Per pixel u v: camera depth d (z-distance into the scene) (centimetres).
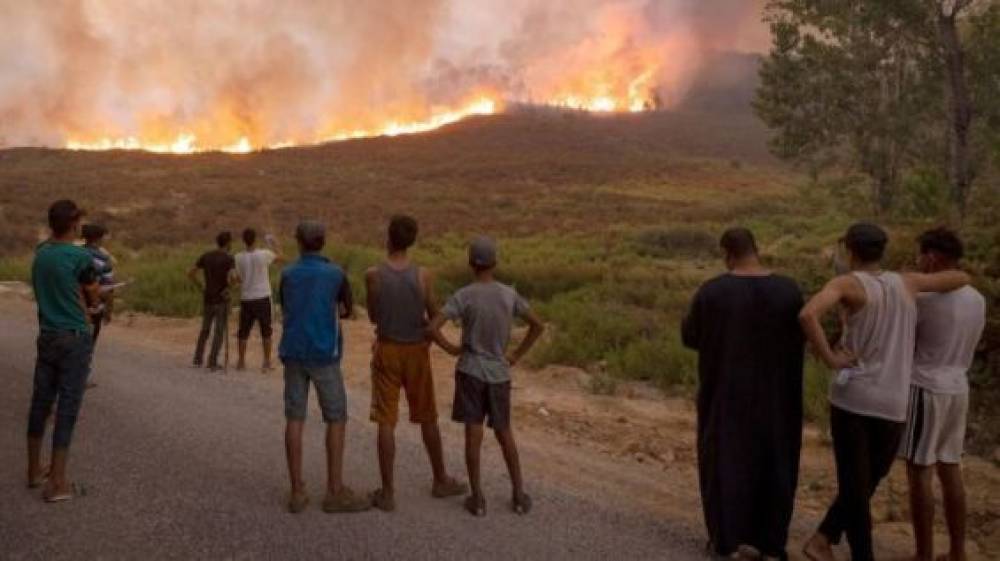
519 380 1184
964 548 548
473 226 6284
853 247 516
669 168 12131
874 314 503
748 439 517
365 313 1778
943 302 523
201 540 522
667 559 524
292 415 585
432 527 560
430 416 614
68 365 593
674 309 1884
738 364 517
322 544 523
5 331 1419
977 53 2239
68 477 636
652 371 1193
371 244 4875
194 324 1664
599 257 3834
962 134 2169
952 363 529
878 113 2741
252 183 8569
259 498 602
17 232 4694
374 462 713
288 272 589
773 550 515
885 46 2659
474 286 595
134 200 6750
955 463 537
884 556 573
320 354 580
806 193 3497
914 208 2194
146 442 738
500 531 558
